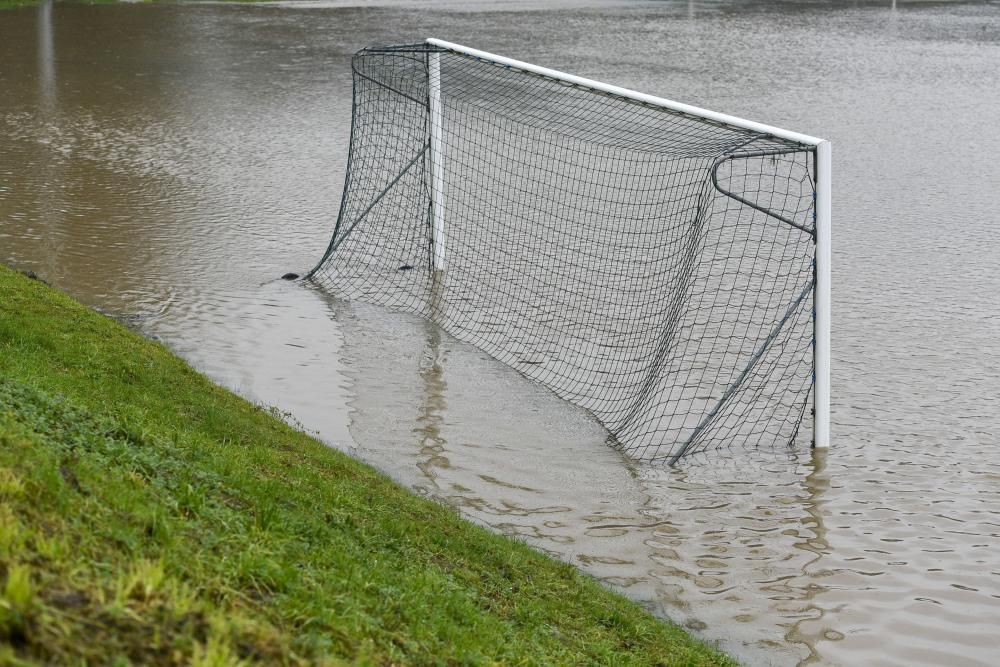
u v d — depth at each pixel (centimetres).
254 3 5803
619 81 3709
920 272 1945
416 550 841
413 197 2261
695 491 1197
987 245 2098
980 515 1143
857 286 1869
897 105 3438
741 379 1333
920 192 2486
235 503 752
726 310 1744
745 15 5591
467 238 2103
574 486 1198
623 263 1967
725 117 1442
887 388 1467
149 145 2775
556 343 1628
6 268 1442
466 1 6097
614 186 2358
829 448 1304
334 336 1623
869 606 976
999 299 1806
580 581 942
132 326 1586
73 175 2467
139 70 3794
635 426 1363
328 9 5597
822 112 3328
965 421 1368
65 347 1159
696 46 4522
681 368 1535
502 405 1415
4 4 5278
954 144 2944
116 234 2053
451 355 1580
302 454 1061
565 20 5256
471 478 1206
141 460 752
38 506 552
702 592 994
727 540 1091
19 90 3412
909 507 1161
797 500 1177
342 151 2738
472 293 1833
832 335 1653
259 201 2319
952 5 6038
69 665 411
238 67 3884
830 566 1043
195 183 2441
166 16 5194
